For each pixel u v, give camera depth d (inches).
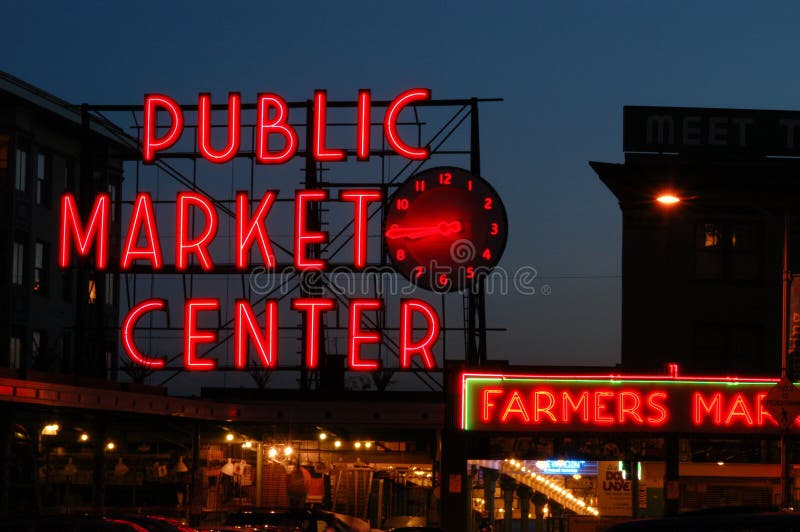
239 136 1806.1
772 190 1721.2
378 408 1510.8
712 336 1722.4
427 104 1775.3
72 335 2149.4
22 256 1984.5
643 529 518.0
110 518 879.7
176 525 950.4
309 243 1770.4
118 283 2087.8
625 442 1599.4
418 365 1712.6
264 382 1813.5
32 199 2007.9
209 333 1765.5
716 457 1626.5
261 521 1100.5
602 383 1462.8
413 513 1715.1
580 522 1592.0
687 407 1459.2
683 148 1749.5
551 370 1589.6
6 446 1258.6
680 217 1731.1
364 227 1745.8
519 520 1681.8
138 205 1796.3
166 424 1558.8
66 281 2130.9
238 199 1784.0
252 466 1711.4
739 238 1729.8
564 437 1512.1
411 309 1716.3
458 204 1736.0
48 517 872.9
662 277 1726.1
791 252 1718.8
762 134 1753.2
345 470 1717.5
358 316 1731.1
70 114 2078.0
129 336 1769.2
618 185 1738.4
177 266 1781.5
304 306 1736.0
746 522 506.3
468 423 1460.4
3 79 1888.5
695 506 1622.8
